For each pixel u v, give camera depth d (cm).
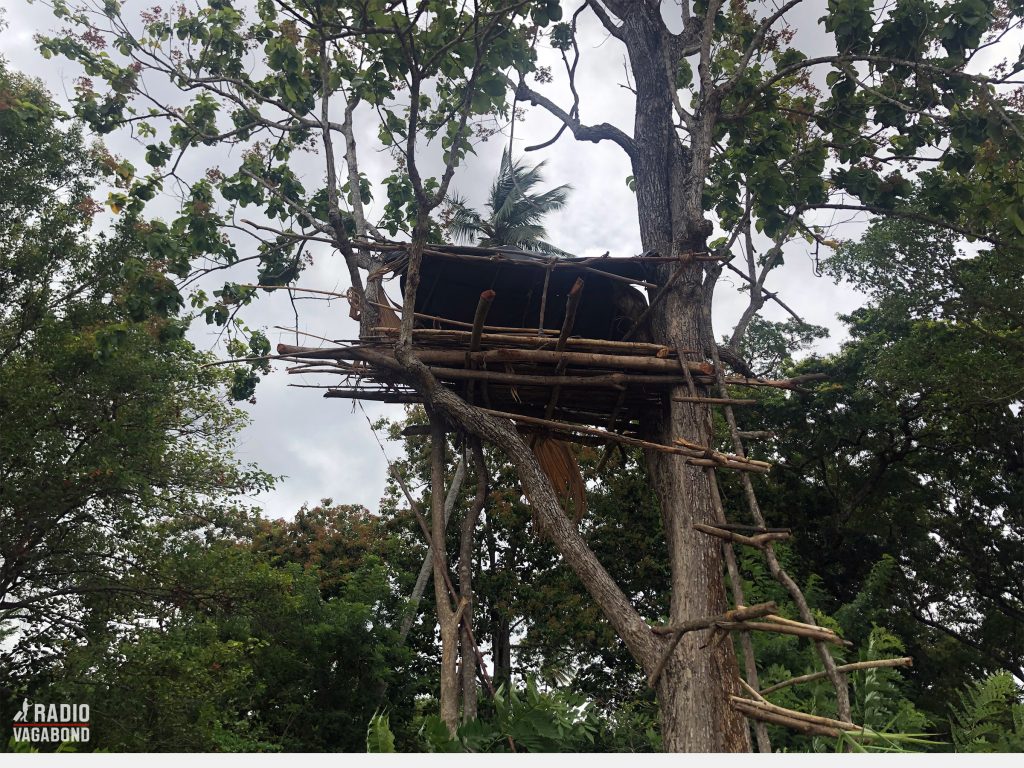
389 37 731
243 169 1022
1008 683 706
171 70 976
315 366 743
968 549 1983
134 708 1183
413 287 693
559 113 959
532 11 724
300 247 1058
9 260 1502
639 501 2038
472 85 701
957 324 1573
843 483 2006
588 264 742
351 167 971
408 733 1770
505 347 737
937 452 1939
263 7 1022
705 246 774
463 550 753
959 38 752
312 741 1675
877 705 808
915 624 1903
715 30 991
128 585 1411
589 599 2045
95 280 1559
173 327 963
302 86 878
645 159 861
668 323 750
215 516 1633
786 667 963
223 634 1480
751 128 961
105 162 962
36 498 1298
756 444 1956
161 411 1505
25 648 1351
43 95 1590
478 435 733
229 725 1523
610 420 789
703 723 615
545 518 701
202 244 961
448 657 690
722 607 668
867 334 1970
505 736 632
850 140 911
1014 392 1438
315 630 1664
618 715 907
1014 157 758
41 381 1325
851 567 1959
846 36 793
